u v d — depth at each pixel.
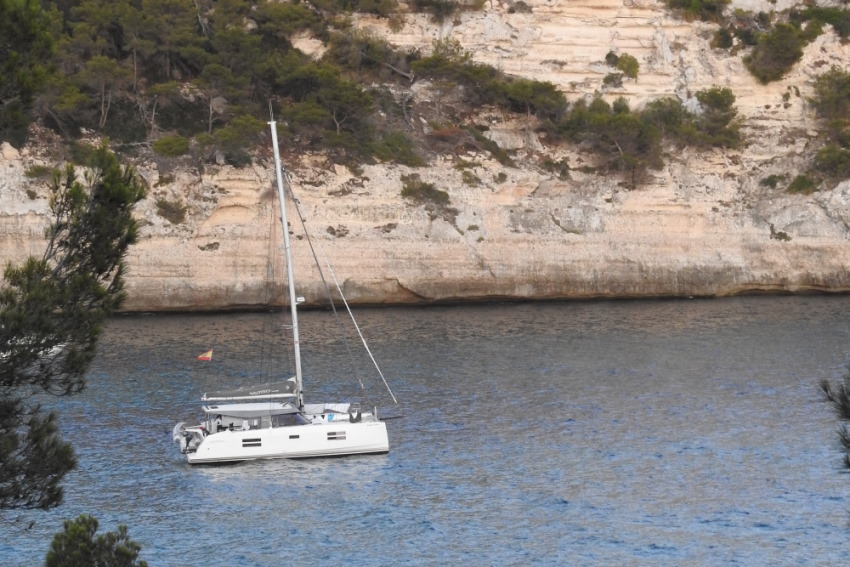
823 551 65.12
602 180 165.12
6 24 36.59
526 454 82.12
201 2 171.75
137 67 161.00
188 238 146.50
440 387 101.62
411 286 153.00
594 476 77.44
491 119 170.38
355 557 64.88
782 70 179.38
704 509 71.38
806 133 176.25
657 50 180.12
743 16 183.62
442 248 155.00
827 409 93.44
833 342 123.75
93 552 38.28
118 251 39.12
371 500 73.50
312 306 149.88
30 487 37.84
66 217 39.03
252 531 68.62
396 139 161.62
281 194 88.81
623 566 63.34
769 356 115.88
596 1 180.00
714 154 171.50
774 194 170.00
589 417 91.75
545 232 160.12
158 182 147.50
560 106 170.75
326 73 160.00
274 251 149.12
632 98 178.12
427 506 72.50
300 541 67.12
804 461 80.19
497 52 177.50
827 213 168.75
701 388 101.56
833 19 184.50
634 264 161.75
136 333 128.88
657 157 166.50
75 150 145.62
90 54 157.62
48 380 37.81
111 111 154.50
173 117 157.25
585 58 178.75
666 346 121.62
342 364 111.00
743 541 66.56
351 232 152.50
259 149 153.38
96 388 100.44
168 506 72.56
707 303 156.75
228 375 105.81
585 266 160.00
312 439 82.56
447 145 163.50
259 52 163.50
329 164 155.38
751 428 88.25
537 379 105.00
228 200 148.75
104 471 78.50
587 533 67.94
